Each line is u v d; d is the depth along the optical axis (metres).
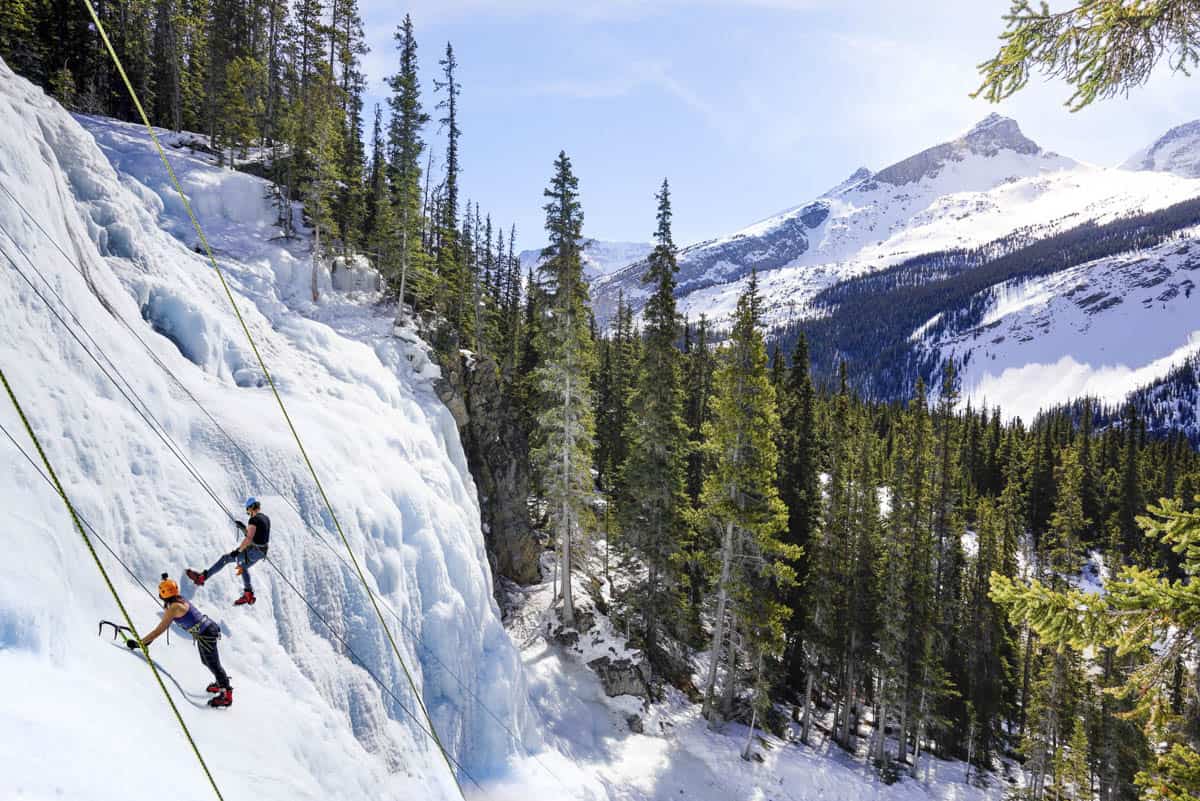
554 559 35.72
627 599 31.77
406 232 34.47
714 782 26.02
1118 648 6.03
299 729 11.31
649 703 29.03
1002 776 37.94
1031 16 5.70
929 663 34.47
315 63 50.97
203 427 14.98
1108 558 54.53
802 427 43.75
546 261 30.56
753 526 27.91
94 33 44.22
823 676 39.56
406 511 20.97
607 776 24.38
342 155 42.66
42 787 5.75
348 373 25.95
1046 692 34.03
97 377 12.33
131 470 11.96
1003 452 77.50
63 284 12.59
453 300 40.97
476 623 22.45
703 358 54.88
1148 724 6.55
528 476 35.25
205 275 23.31
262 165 39.12
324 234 35.69
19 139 13.05
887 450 69.25
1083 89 5.94
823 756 31.88
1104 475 73.75
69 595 8.68
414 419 27.88
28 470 9.29
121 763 6.94
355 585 16.44
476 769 20.17
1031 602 6.29
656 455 31.70
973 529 62.72
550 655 28.80
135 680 8.75
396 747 15.60
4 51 36.75
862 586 35.16
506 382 39.94
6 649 7.04
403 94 38.50
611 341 71.62
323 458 17.98
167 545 11.63
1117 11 5.48
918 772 34.25
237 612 12.50
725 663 35.75
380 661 16.34
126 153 33.38
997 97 6.15
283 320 26.59
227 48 45.88
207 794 8.07
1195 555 5.91
